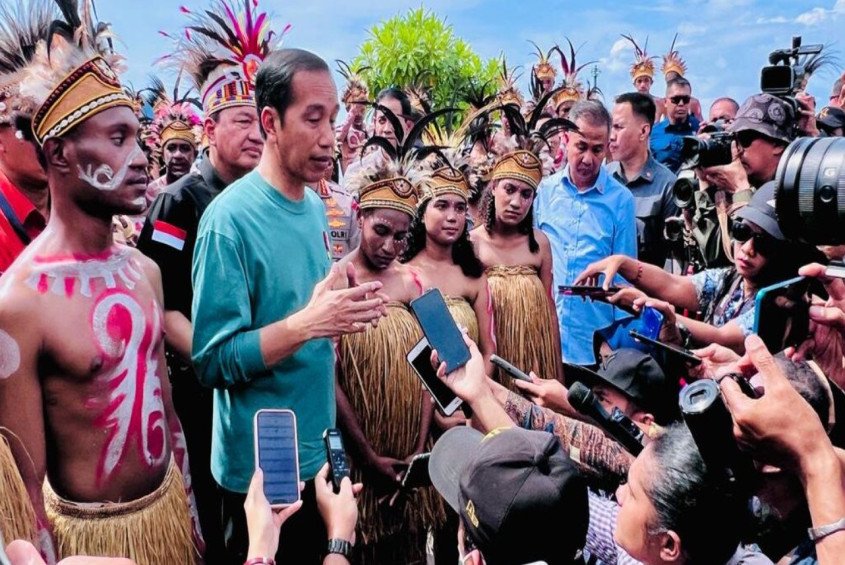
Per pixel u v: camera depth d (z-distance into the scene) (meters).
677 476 1.76
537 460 1.86
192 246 3.47
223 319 2.67
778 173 2.17
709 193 4.42
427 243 3.97
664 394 2.97
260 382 2.76
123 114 2.33
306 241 2.84
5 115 2.31
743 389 1.65
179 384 3.60
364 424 3.58
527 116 6.20
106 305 2.29
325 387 2.91
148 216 3.53
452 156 4.07
